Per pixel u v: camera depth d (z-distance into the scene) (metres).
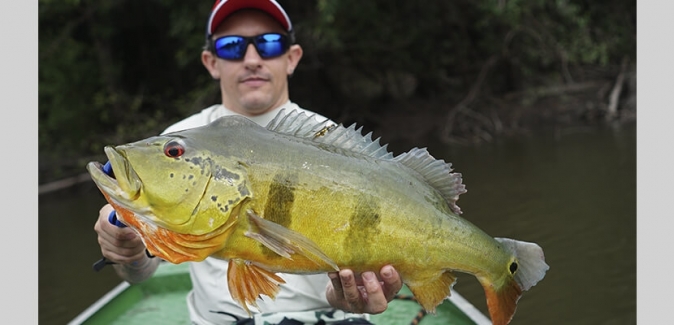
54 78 12.30
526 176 9.36
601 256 6.16
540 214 7.46
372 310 2.10
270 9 3.00
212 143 1.84
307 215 1.86
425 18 13.71
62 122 12.16
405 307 3.96
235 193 1.80
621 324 4.91
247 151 1.85
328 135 1.98
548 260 6.16
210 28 3.10
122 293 4.08
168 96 13.30
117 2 12.22
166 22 12.87
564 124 13.40
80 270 6.85
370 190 1.91
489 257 2.05
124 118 12.54
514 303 2.12
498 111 13.83
